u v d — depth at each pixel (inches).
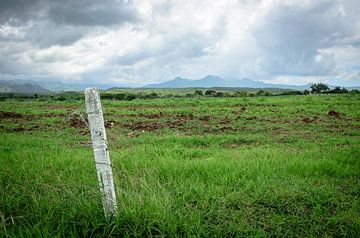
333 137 484.1
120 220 156.7
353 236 161.0
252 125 628.1
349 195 210.8
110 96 2081.7
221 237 156.5
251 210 186.1
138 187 208.5
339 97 1537.9
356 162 294.8
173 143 426.0
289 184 227.9
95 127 155.9
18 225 160.9
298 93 2758.4
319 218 176.6
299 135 508.7
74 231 150.6
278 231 164.7
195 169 260.5
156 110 931.3
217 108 999.6
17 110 1013.8
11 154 305.0
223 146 420.8
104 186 159.8
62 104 1390.3
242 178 236.7
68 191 184.4
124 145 394.9
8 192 193.6
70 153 324.8
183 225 160.1
